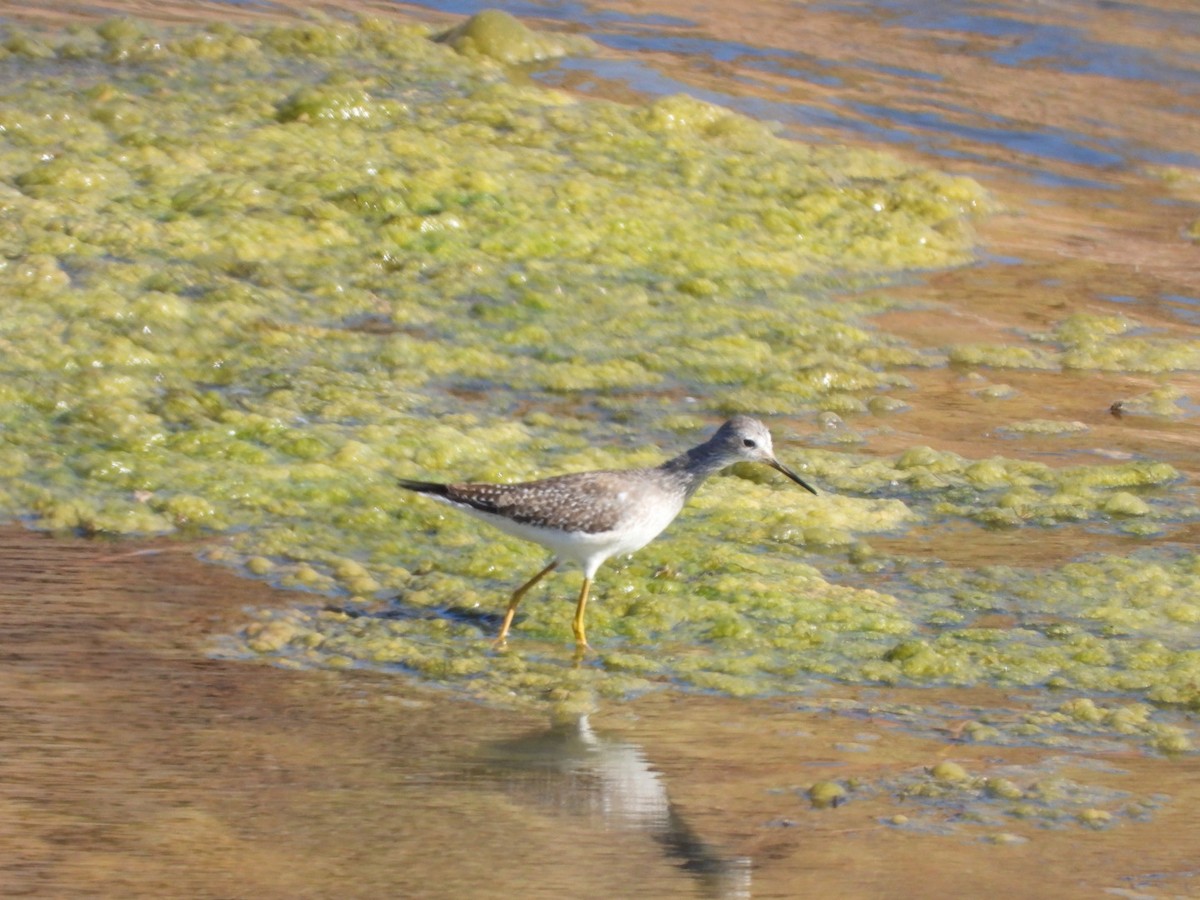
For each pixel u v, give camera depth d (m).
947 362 16.70
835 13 28.03
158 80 20.92
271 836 8.24
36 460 12.96
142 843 8.09
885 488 13.89
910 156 22.05
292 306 16.23
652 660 10.84
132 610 10.91
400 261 17.47
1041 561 12.52
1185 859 8.38
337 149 19.52
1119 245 20.05
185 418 13.91
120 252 16.62
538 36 24.45
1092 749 9.68
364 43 23.14
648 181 19.94
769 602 11.66
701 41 25.98
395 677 10.30
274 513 12.62
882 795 9.02
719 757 9.41
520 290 17.22
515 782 8.98
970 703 10.29
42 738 9.13
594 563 11.02
